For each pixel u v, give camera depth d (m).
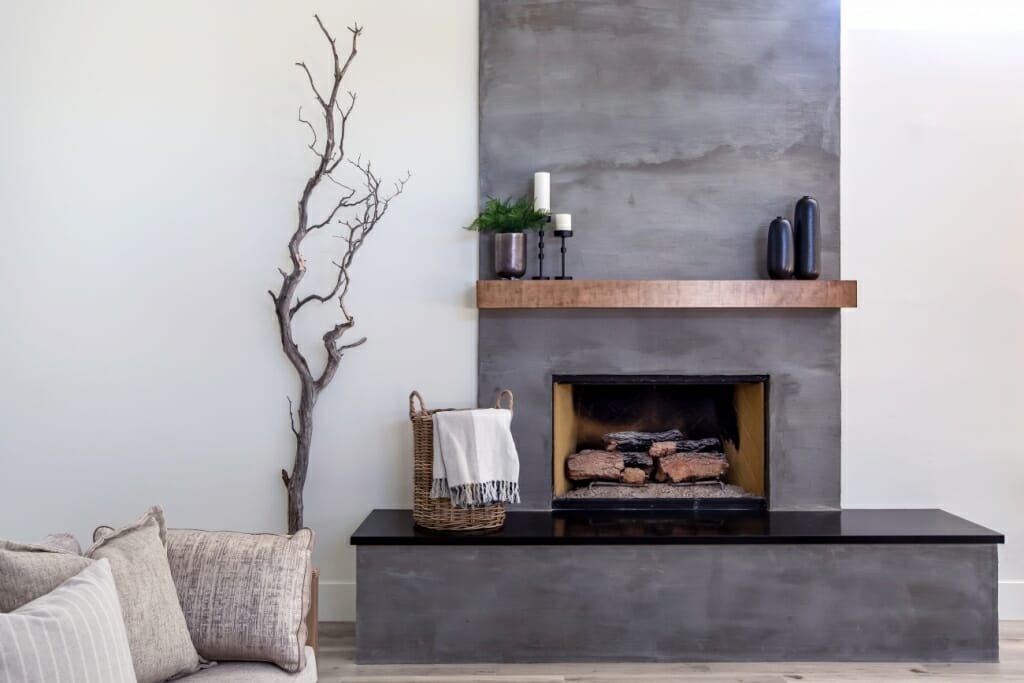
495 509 3.41
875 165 3.82
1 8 3.70
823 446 3.76
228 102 3.74
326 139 3.74
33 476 3.71
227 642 2.21
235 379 3.74
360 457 3.76
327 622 3.73
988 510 3.83
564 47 3.76
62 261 3.72
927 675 3.10
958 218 3.83
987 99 3.82
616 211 3.76
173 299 3.73
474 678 3.07
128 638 1.98
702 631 3.26
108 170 3.72
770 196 3.77
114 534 2.19
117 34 3.72
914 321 3.83
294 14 3.75
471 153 3.77
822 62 3.78
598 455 3.88
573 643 3.24
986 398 3.83
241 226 3.74
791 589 3.26
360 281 3.76
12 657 1.57
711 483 3.89
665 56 3.77
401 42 3.76
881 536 3.25
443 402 3.76
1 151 3.71
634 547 3.25
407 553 3.24
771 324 3.76
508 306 3.58
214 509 3.74
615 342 3.75
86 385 3.72
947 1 3.86
